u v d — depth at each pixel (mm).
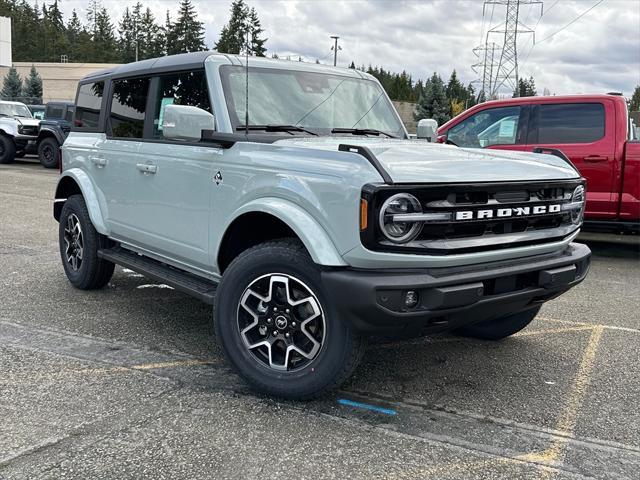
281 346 3504
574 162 8000
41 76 60656
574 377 4074
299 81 4512
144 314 5137
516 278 3436
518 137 8359
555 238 3689
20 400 3447
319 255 3133
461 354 4457
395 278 3020
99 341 4465
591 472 2893
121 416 3287
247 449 2988
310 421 3299
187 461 2865
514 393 3783
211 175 3914
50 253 7441
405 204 3016
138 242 4836
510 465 2932
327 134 4297
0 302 5367
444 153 3635
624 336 4977
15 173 17297
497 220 3305
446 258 3105
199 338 4578
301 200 3281
